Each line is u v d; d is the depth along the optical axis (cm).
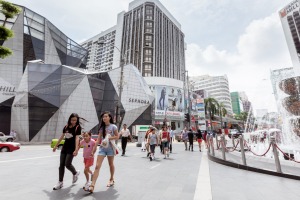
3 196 359
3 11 1528
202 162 893
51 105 2947
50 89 3014
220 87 13400
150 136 965
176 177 560
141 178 540
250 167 693
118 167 725
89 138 451
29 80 2952
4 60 3703
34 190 403
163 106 5725
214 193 407
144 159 979
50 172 610
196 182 499
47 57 4419
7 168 677
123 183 478
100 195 374
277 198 378
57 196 362
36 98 2884
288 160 843
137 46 8581
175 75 9556
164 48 9125
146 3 9038
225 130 3684
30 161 858
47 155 1122
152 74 8006
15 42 3869
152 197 367
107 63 10262
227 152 1272
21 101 2850
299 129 1073
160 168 715
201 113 4112
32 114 2817
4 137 2348
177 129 5928
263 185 482
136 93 3897
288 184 494
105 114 442
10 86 3544
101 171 640
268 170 628
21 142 2539
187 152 1413
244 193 409
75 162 845
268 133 1886
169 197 368
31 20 4225
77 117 442
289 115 1134
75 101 3162
